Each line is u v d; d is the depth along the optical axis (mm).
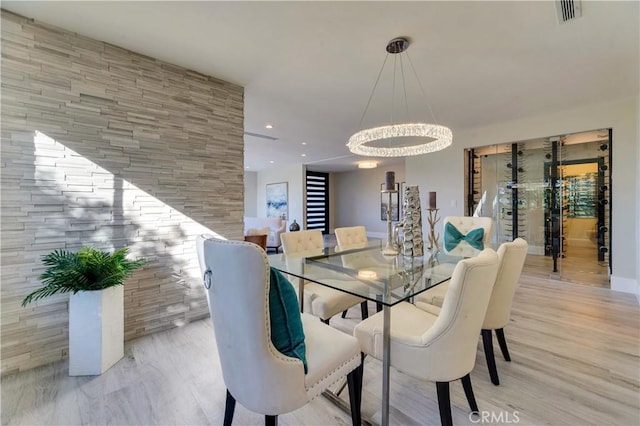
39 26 1984
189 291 2713
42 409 1558
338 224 11117
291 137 5473
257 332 1029
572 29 2082
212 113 2867
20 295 1924
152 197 2500
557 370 1917
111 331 1972
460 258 2393
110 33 2135
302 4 1828
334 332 1479
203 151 2811
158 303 2527
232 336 1101
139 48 2342
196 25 2045
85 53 2164
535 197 4559
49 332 2025
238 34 2154
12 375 1872
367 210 10117
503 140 4512
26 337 1943
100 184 2242
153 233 2504
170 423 1473
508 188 4785
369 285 1713
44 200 2014
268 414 1104
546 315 2832
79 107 2143
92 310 1868
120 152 2330
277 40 2232
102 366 1888
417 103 3605
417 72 2770
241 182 3098
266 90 3211
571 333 2443
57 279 1817
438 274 1950
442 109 3850
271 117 4215
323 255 2584
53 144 2045
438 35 2162
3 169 1869
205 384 1782
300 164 8891
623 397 1644
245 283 995
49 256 1930
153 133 2498
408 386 1786
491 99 3479
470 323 1263
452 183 5160
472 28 2076
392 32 2125
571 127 3898
